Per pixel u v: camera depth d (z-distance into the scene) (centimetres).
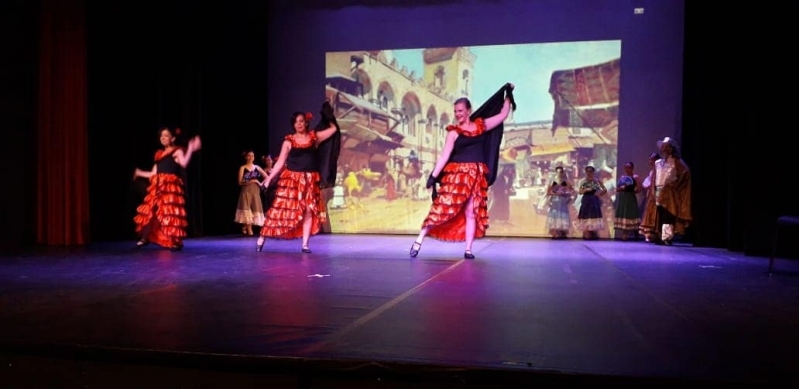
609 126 855
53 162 675
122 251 594
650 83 844
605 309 293
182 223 609
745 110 635
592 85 859
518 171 879
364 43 927
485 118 547
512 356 207
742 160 640
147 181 745
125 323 258
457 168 537
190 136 814
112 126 725
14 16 648
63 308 291
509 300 315
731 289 362
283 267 462
